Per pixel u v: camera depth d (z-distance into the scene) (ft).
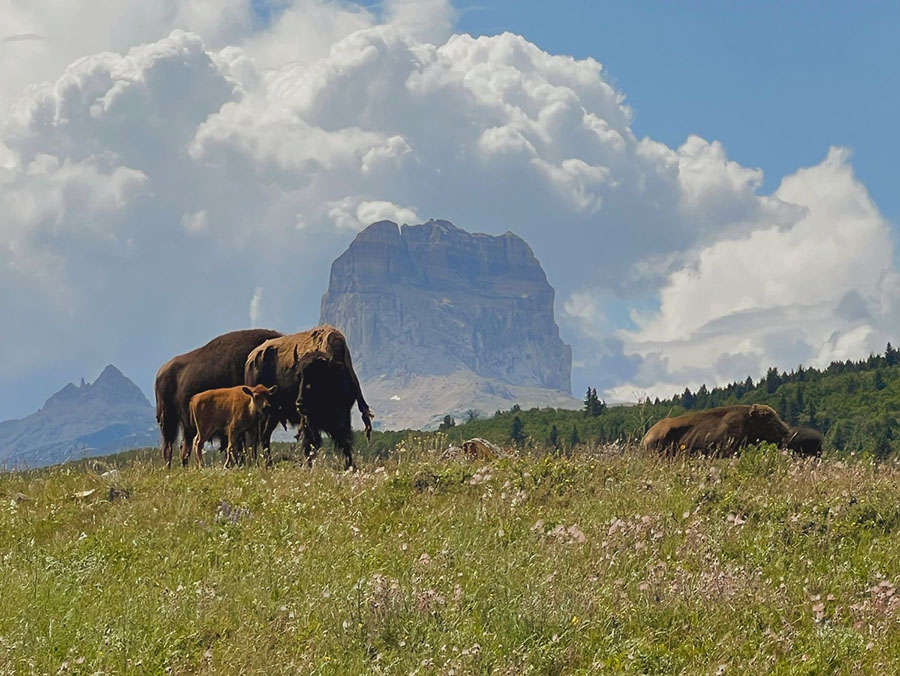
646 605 78.43
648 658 68.23
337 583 83.41
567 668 67.77
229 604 79.05
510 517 109.09
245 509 117.19
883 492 114.83
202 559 95.86
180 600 78.64
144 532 108.37
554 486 124.16
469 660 66.49
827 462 144.77
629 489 122.72
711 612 77.41
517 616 74.08
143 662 66.54
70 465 164.66
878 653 69.51
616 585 82.74
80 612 77.00
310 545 100.22
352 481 131.13
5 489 140.05
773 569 90.48
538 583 80.64
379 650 70.03
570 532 97.76
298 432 181.37
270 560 92.63
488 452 160.66
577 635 72.23
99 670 64.03
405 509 116.57
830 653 69.15
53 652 68.28
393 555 93.97
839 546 97.50
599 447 154.30
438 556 91.40
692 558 92.63
